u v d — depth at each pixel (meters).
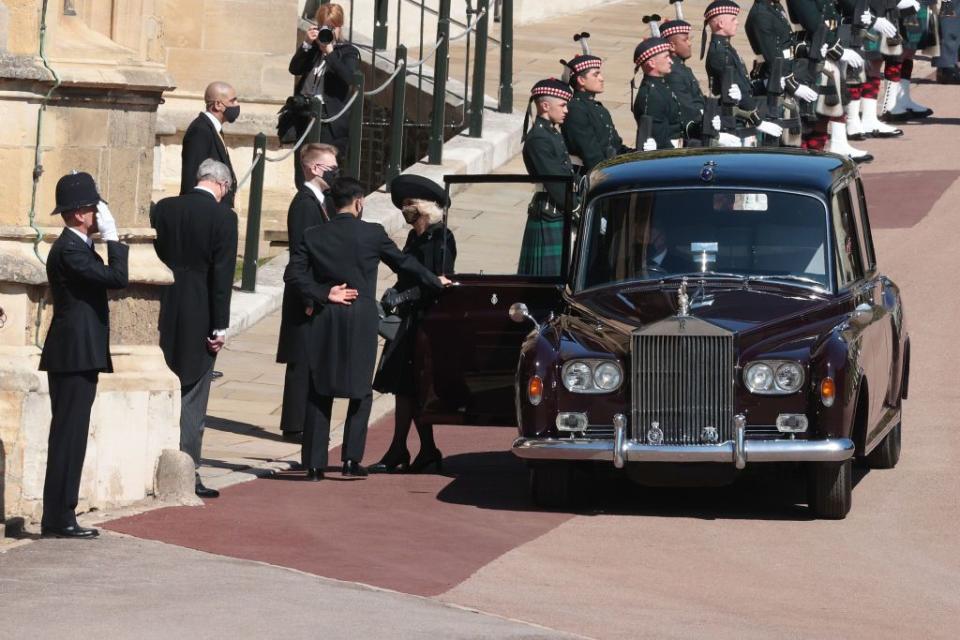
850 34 69.56
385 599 27.30
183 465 34.69
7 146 33.03
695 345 33.34
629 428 33.75
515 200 42.66
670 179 37.16
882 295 38.31
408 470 38.94
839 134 70.94
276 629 24.86
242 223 65.19
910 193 66.00
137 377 34.56
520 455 33.75
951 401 44.31
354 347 37.28
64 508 31.27
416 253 38.72
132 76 34.34
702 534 32.78
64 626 24.75
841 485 33.59
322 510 34.41
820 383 33.16
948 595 28.67
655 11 106.06
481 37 71.50
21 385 32.56
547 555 30.94
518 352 37.78
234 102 44.44
